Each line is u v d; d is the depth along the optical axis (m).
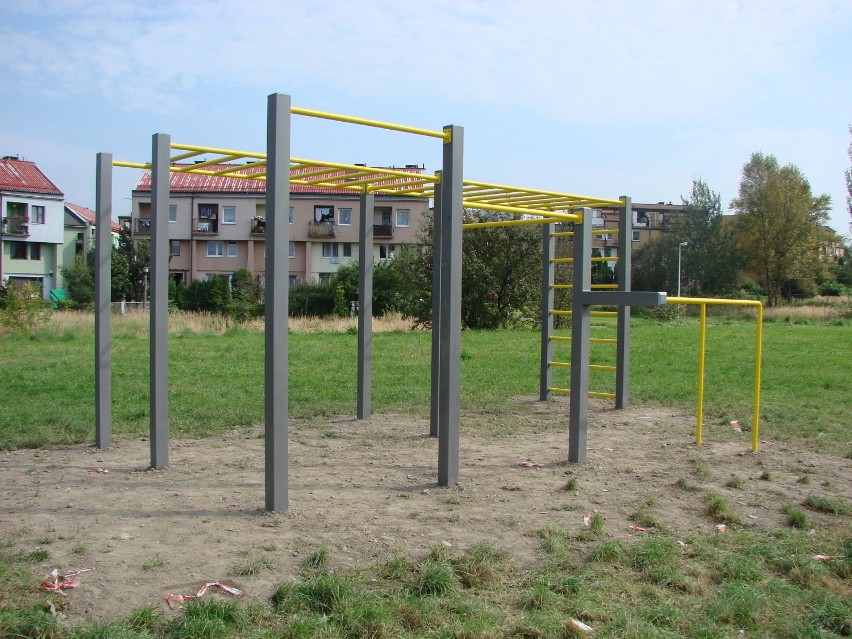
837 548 4.54
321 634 3.27
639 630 3.37
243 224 45.75
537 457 7.06
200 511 5.12
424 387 11.50
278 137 4.91
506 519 5.00
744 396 10.88
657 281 57.84
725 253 54.56
